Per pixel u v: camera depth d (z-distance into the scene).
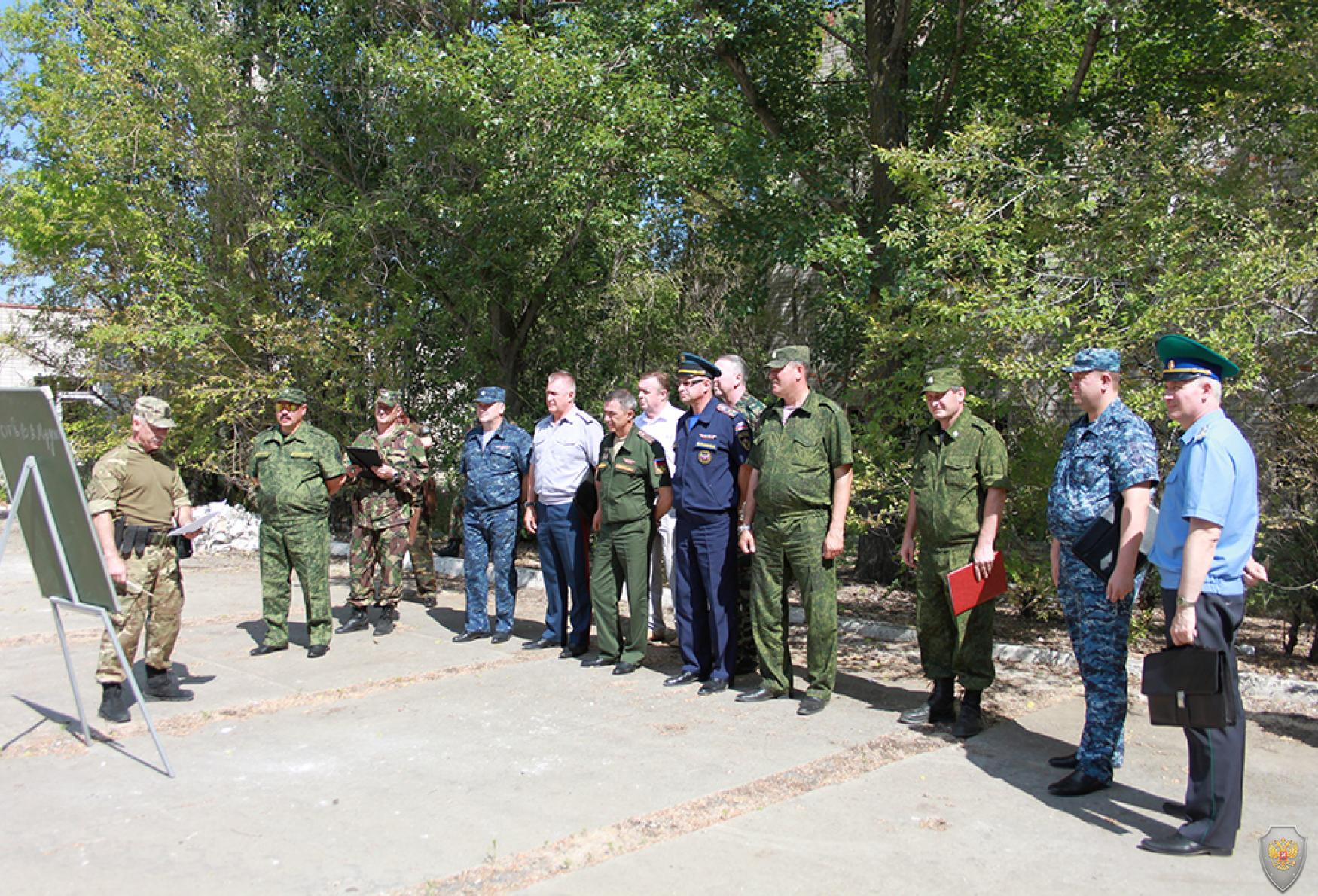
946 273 6.86
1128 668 6.66
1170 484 4.04
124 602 5.46
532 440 7.68
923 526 5.41
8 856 3.76
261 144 11.83
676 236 13.49
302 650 7.32
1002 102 9.11
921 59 8.89
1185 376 3.95
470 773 4.68
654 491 6.72
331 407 11.91
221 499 14.41
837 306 8.84
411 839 3.91
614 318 13.02
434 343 12.09
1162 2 7.88
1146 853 3.82
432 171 10.92
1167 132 6.68
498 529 7.60
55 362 13.47
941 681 5.47
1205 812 3.83
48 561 4.99
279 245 11.26
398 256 11.47
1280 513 6.44
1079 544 4.45
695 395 6.21
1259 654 7.29
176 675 6.55
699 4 8.77
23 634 7.85
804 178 8.94
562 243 11.05
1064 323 5.92
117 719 5.46
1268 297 5.63
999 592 5.10
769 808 4.23
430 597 9.51
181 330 10.88
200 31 12.12
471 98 8.99
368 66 10.86
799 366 5.66
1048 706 5.88
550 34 11.09
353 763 4.83
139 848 3.84
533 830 4.00
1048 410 6.96
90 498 5.36
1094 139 6.98
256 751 5.02
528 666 6.86
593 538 7.26
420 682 6.43
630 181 9.03
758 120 9.80
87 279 12.79
